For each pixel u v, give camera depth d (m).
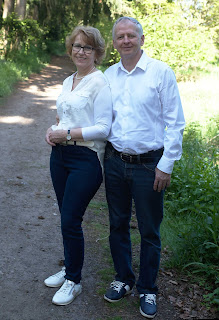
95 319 2.69
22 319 2.64
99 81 2.66
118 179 2.73
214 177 4.50
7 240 3.69
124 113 2.61
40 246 3.65
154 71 2.54
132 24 2.51
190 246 3.43
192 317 2.72
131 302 2.90
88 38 2.68
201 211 3.75
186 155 5.40
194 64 14.39
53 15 22.14
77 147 2.70
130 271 2.95
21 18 17.72
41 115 9.63
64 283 2.89
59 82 15.90
